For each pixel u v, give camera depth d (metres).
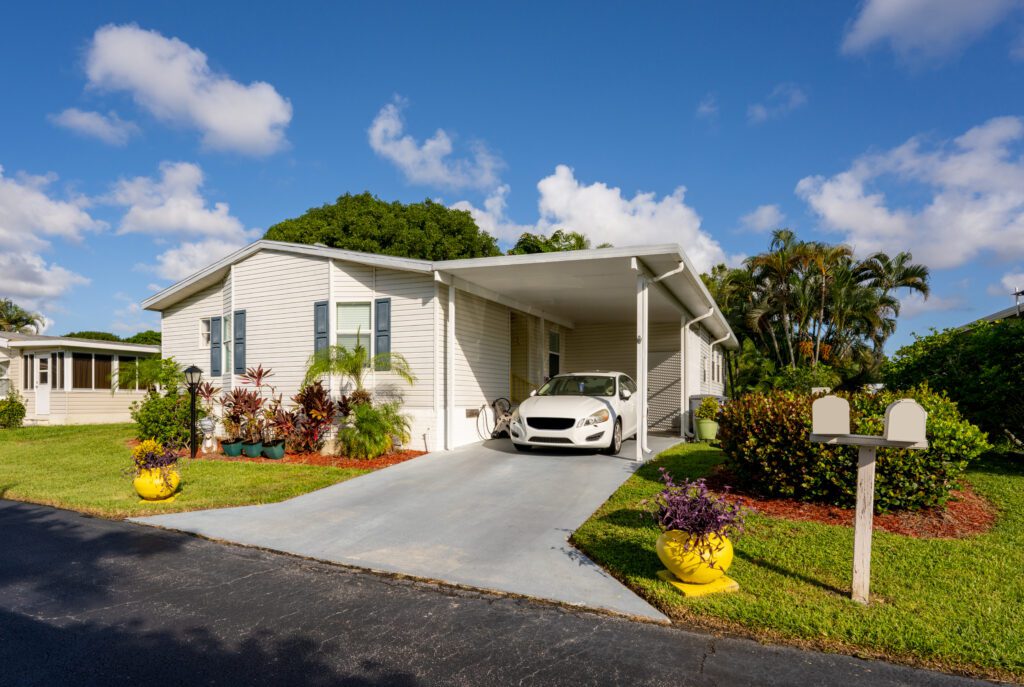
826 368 26.97
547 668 3.56
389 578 5.21
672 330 17.06
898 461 6.66
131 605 4.57
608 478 8.72
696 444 12.37
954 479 6.93
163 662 3.63
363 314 12.02
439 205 26.88
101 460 11.66
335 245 25.42
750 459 7.70
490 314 13.47
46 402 20.77
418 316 11.50
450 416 11.27
